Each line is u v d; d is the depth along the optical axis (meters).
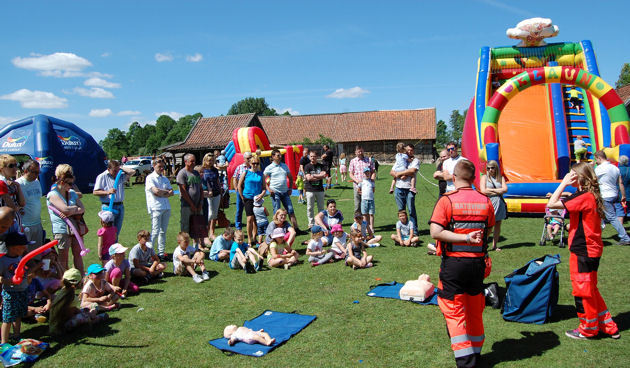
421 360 4.04
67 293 4.88
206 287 6.53
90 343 4.69
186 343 4.63
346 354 4.23
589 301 4.19
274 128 51.88
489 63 12.59
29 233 5.76
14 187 5.52
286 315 5.29
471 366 3.67
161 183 8.00
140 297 6.14
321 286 6.37
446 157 8.73
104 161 21.94
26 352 4.32
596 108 12.29
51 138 19.50
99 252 6.86
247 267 7.25
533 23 12.38
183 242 7.02
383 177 25.72
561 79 10.34
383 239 9.33
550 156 11.53
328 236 8.91
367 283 6.41
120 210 7.66
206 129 42.59
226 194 14.15
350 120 50.28
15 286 4.56
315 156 10.20
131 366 4.18
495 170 7.73
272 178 9.78
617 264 6.65
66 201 6.30
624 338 4.27
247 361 4.18
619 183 7.96
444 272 3.80
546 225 8.20
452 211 3.75
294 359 4.18
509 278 4.89
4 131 19.56
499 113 10.75
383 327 4.81
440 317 5.03
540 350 4.10
